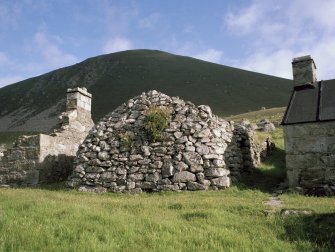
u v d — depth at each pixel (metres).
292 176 16.16
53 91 120.69
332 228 8.15
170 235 7.52
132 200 13.23
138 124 18.34
